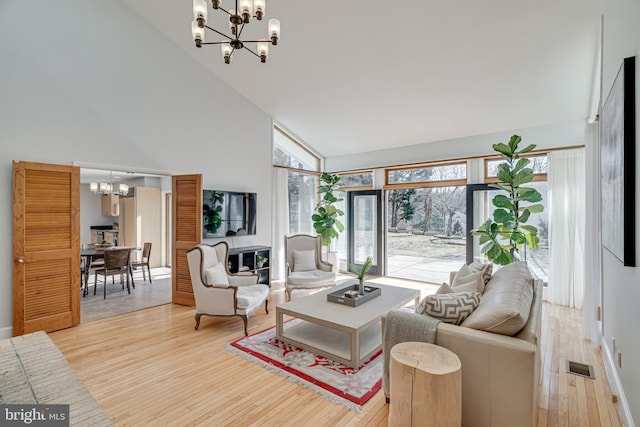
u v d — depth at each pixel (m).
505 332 1.84
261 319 3.98
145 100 4.36
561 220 4.43
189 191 4.56
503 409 1.76
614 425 2.02
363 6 3.39
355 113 5.38
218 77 5.23
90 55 3.87
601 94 2.74
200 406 2.20
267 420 2.05
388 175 6.41
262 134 5.93
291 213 6.65
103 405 2.20
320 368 2.71
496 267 5.12
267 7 3.62
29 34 3.44
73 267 3.68
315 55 4.27
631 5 1.80
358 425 2.01
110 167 4.03
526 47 3.40
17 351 1.70
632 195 1.76
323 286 4.84
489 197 5.11
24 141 3.41
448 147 5.50
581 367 2.77
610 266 2.55
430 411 1.68
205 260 3.78
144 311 4.29
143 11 4.24
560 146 4.48
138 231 7.42
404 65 4.05
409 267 6.15
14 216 3.28
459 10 3.17
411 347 1.92
